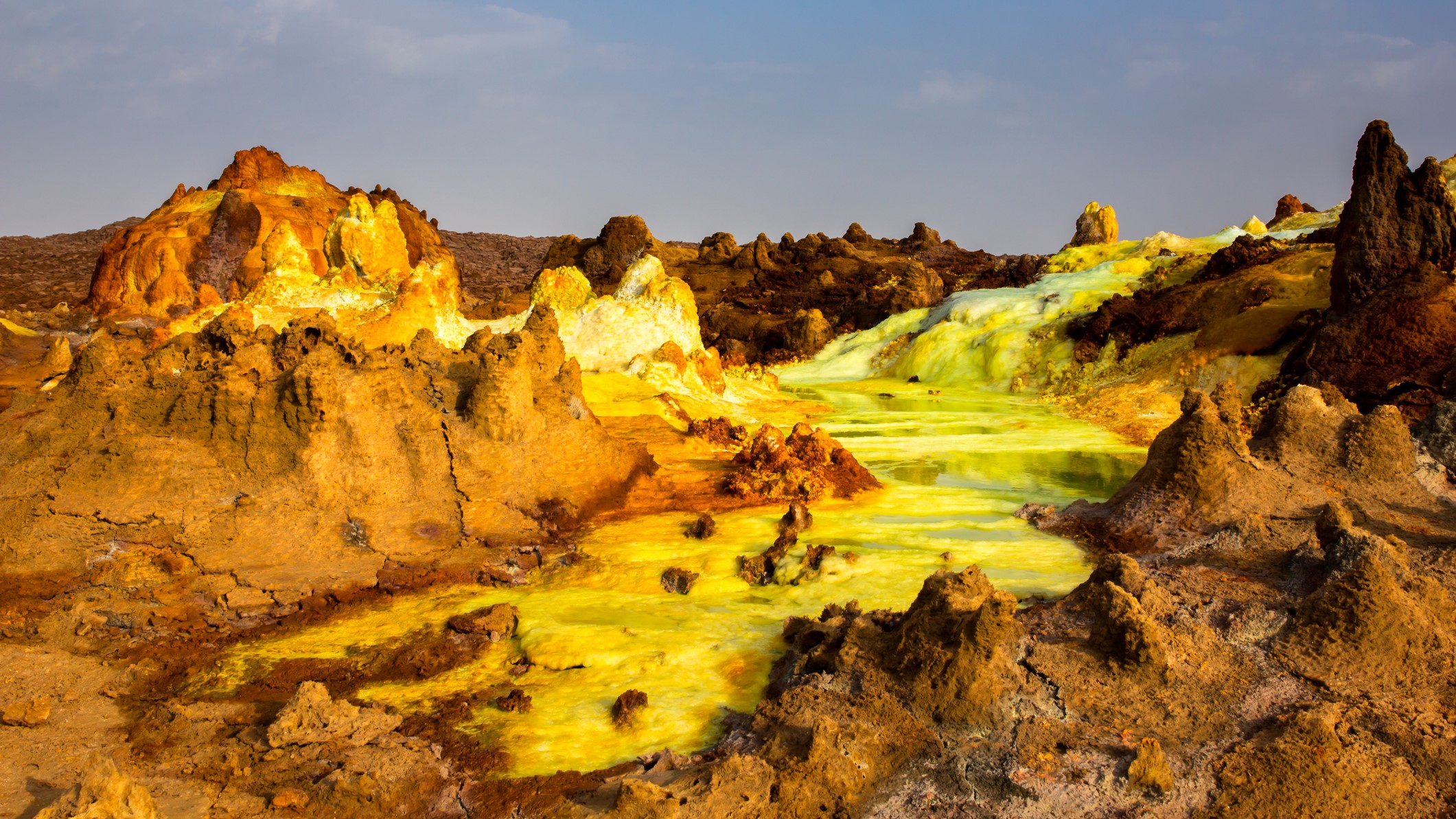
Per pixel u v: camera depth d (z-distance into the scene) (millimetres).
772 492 16031
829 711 8180
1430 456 14039
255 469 12820
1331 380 20328
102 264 44344
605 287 54062
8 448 12656
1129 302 31516
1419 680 8312
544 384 15844
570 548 13398
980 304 37812
